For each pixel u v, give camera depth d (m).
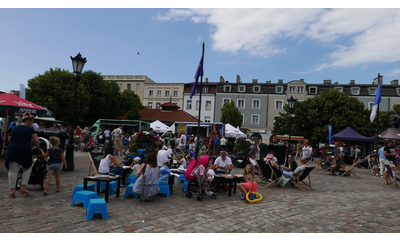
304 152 20.03
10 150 5.95
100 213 5.04
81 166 12.03
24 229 4.23
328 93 37.22
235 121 47.25
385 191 9.43
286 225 5.03
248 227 4.84
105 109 41.41
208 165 8.41
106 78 62.06
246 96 54.09
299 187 8.99
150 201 6.45
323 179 12.13
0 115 14.35
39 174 6.95
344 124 35.38
